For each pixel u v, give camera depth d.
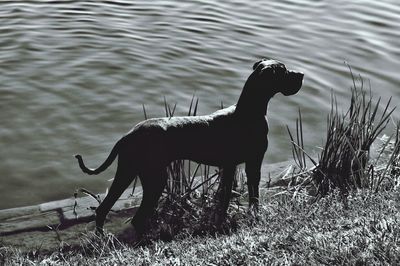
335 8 14.23
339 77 10.71
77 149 8.80
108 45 11.60
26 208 7.02
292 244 5.76
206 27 12.72
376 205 6.48
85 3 13.92
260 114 6.70
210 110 9.72
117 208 7.06
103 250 6.30
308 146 8.96
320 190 7.36
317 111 9.77
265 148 6.80
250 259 5.62
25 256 6.32
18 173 8.33
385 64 11.22
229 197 6.84
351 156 7.50
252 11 13.85
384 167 7.73
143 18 13.11
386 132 9.20
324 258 5.49
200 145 6.49
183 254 5.91
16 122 9.27
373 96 10.19
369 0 14.98
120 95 9.99
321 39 12.30
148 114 9.56
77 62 10.88
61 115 9.47
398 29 12.95
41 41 11.63
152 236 6.59
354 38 12.38
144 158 6.31
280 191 7.38
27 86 10.12
